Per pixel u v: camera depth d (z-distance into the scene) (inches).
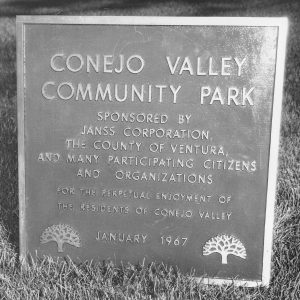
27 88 44.9
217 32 42.9
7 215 55.9
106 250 47.1
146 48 43.6
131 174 45.6
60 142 45.5
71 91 44.7
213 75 43.4
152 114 44.5
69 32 43.9
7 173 65.1
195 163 44.8
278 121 43.4
